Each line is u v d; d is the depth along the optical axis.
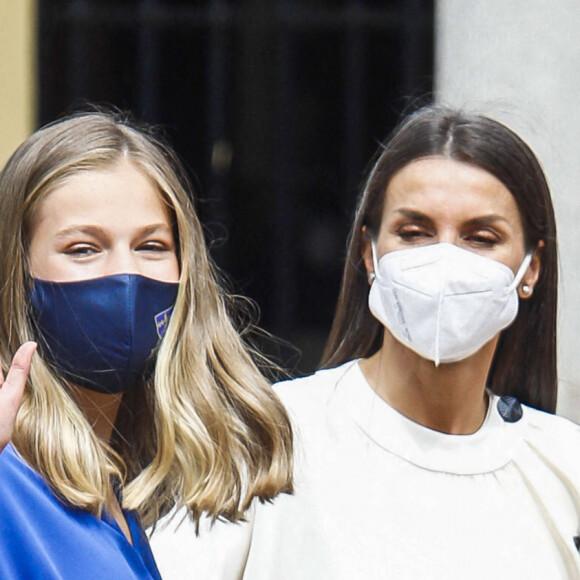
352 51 21.72
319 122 21.83
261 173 21.84
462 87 16.06
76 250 8.53
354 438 10.36
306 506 10.05
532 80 15.55
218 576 9.62
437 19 17.25
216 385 9.14
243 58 21.77
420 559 10.02
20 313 8.54
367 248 10.89
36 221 8.55
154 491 9.30
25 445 8.28
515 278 10.56
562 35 15.50
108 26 21.30
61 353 8.59
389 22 21.66
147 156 8.80
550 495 10.54
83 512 8.22
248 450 9.45
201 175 21.75
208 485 9.03
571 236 15.27
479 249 10.45
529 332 11.27
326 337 21.98
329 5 21.72
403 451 10.34
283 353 21.77
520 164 10.45
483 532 10.25
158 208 8.80
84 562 8.02
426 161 10.43
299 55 21.80
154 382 8.91
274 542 9.96
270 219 21.89
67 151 8.59
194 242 9.05
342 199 21.81
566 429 10.93
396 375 10.49
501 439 10.63
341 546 9.95
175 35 21.59
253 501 9.80
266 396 9.48
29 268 8.55
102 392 8.77
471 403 10.56
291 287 21.91
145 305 8.63
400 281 10.26
